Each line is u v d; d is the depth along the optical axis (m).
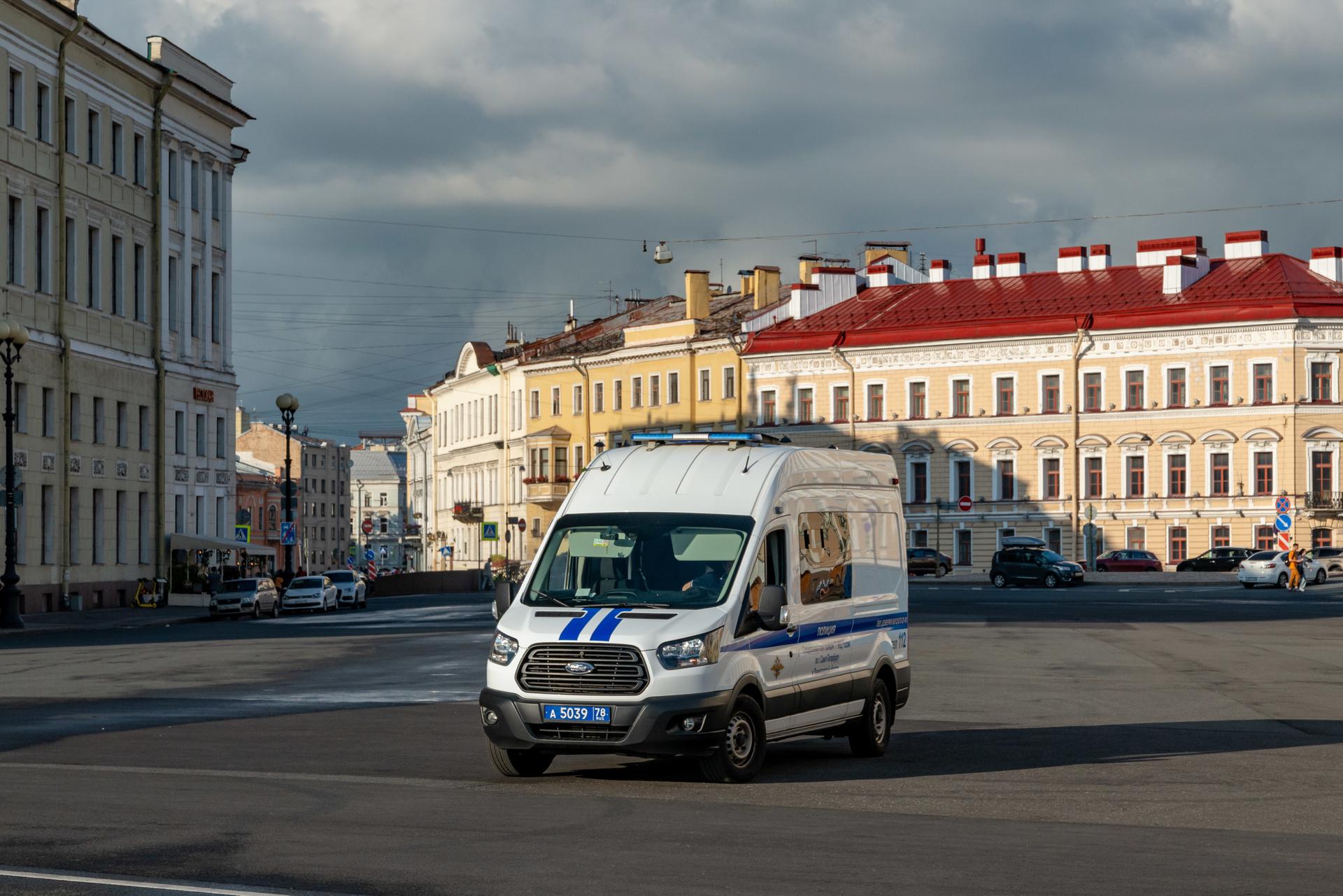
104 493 58.12
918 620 42.84
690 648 12.91
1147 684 23.91
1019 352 84.25
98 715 19.39
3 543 51.25
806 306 93.12
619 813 11.48
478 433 115.94
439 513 125.50
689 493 14.15
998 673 25.86
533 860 9.44
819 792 12.93
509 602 13.93
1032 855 9.80
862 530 15.91
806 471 14.84
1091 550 78.38
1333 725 18.47
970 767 14.79
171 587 62.59
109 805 11.59
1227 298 79.88
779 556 14.11
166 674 26.41
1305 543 77.38
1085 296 85.19
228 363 69.06
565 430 102.75
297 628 44.47
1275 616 44.59
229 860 9.33
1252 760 15.22
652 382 96.88
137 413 61.03
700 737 12.88
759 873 9.08
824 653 14.67
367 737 16.88
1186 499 79.94
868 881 8.84
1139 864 9.49
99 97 58.38
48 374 54.38
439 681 24.59
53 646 35.47
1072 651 30.80
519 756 13.55
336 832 10.44
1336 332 77.75
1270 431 78.00
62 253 55.34
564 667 12.98
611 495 14.32
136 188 61.09
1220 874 9.15
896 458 87.25
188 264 65.31
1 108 51.72
